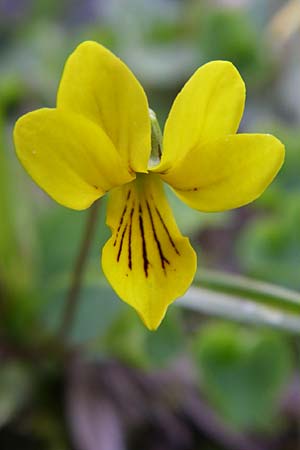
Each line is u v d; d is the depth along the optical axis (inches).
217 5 5.7
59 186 2.6
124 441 3.8
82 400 3.8
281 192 4.2
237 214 4.6
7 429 3.8
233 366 3.8
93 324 3.6
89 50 2.6
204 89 2.7
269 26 5.4
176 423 3.8
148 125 2.7
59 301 3.7
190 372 3.9
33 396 3.8
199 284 3.2
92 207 3.1
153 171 2.8
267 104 5.1
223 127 2.7
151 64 5.0
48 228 3.9
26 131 2.6
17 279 3.8
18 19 5.7
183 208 3.9
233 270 4.4
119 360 3.9
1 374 3.8
